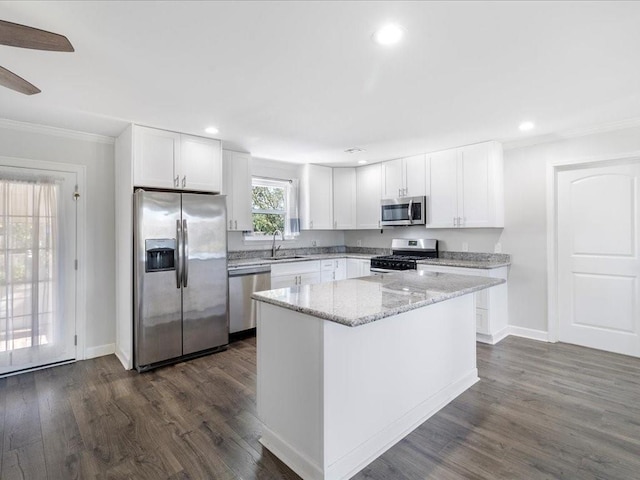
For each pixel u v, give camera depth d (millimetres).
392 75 2260
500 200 4023
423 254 4863
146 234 3150
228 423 2289
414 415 2244
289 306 1819
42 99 2613
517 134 3678
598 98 2678
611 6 1573
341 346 1781
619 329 3461
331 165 5355
